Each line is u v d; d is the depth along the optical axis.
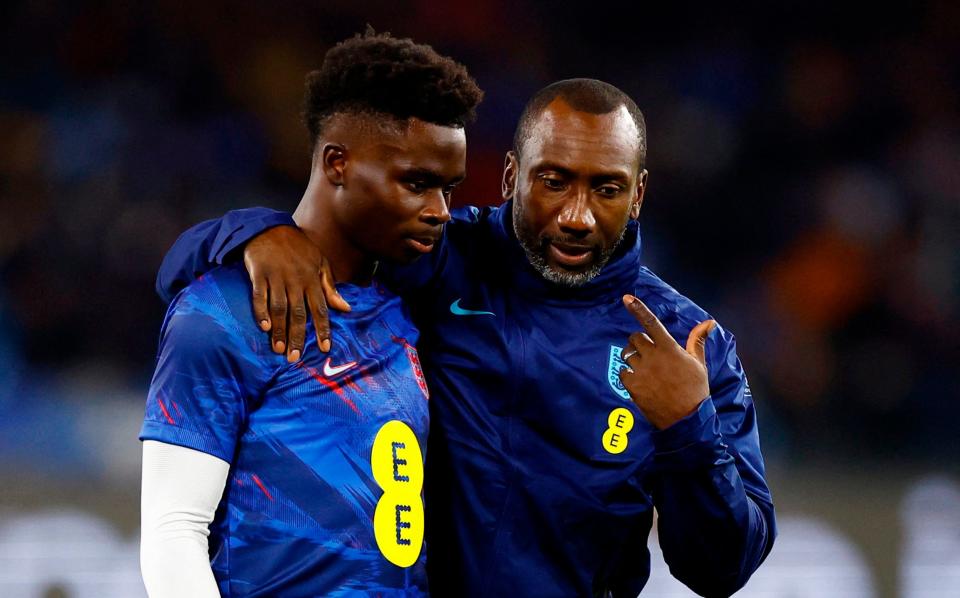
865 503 23.34
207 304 8.55
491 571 9.75
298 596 8.50
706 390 9.36
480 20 39.59
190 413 8.35
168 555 8.10
